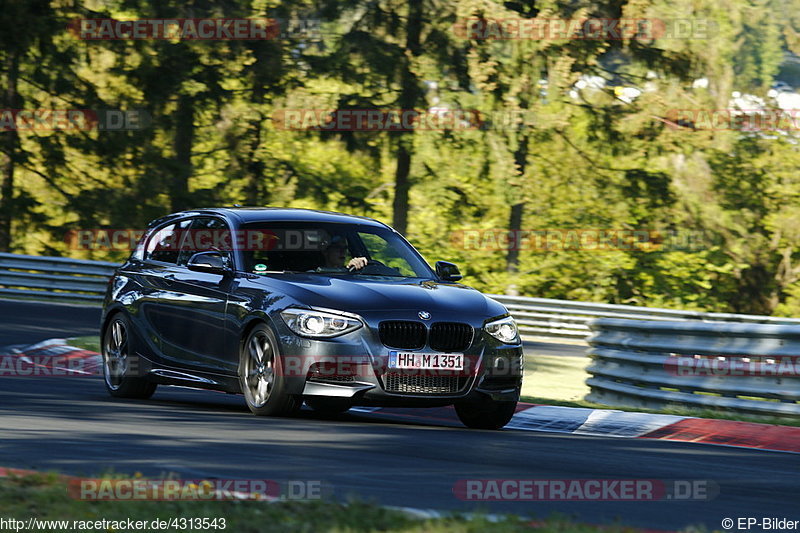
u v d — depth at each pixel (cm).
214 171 12469
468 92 11250
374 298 3116
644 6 11169
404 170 12125
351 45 11119
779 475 2472
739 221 13812
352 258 3441
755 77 13950
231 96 11419
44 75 11406
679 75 11769
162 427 2848
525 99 11194
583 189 13512
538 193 13650
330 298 3100
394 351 3039
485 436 3017
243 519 1648
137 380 3688
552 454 2670
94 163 11912
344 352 3027
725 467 2569
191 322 3453
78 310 8006
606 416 3528
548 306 8756
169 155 11956
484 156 11519
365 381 3025
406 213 12181
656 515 1917
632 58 11650
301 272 3350
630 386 4175
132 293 3734
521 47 10919
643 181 12912
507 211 14262
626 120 12212
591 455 2684
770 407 3491
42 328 6412
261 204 12131
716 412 3534
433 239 14475
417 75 11106
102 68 11925
